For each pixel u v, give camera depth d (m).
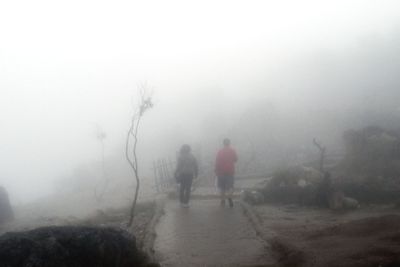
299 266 8.23
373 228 9.88
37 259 6.48
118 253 7.73
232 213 14.96
